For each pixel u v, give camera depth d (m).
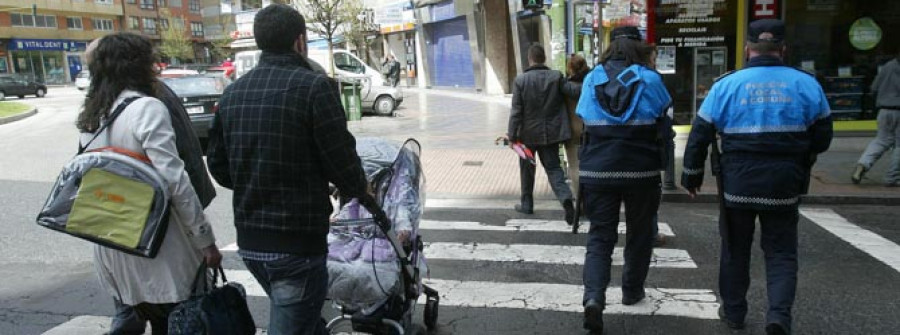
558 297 4.82
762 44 3.75
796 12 11.49
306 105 2.54
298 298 2.64
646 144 4.03
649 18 11.57
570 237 6.46
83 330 4.32
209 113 12.26
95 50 2.90
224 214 7.60
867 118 11.61
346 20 24.33
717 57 11.66
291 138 2.54
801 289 4.87
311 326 2.74
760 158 3.69
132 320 3.37
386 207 3.54
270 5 2.70
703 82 11.75
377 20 30.34
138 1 65.00
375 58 37.31
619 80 4.00
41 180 9.84
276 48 2.66
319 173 2.65
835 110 11.66
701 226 6.79
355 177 2.65
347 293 3.36
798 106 3.62
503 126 15.05
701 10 11.51
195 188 3.18
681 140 11.91
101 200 2.69
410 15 30.33
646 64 4.19
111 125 2.80
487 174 9.77
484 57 24.12
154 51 3.04
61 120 20.05
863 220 6.98
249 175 2.60
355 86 16.39
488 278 5.28
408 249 3.58
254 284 5.17
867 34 11.45
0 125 19.41
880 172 8.98
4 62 50.50
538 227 6.88
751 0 11.43
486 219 7.29
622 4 11.55
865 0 11.36
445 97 24.28
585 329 4.23
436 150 11.91
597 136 4.06
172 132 2.82
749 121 3.69
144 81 2.96
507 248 6.11
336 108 2.58
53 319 4.53
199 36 76.25
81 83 43.44
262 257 2.62
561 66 12.51
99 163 2.67
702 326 4.22
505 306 4.66
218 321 2.75
